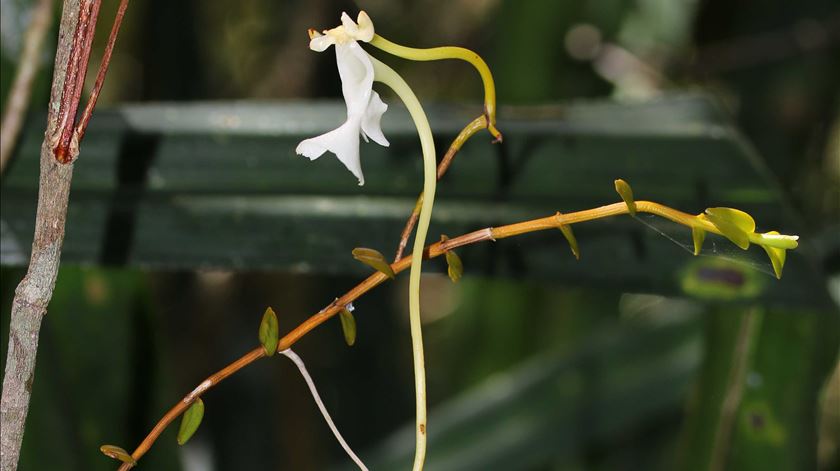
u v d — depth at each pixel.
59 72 0.35
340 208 0.43
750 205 0.43
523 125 0.43
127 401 0.46
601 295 0.65
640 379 0.54
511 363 0.65
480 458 0.53
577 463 0.61
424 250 0.38
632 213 0.37
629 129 0.43
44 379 0.45
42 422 0.45
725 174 0.43
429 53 0.37
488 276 0.43
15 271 0.45
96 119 0.43
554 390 0.54
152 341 0.46
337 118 0.43
